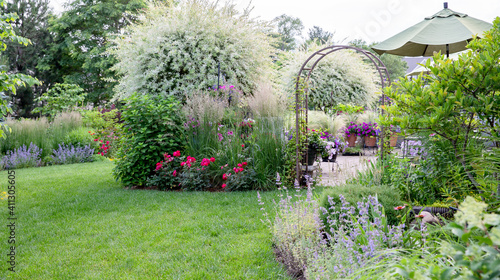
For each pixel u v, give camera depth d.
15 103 19.06
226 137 5.81
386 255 1.88
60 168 8.12
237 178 5.21
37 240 3.39
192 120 5.92
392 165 4.33
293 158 5.43
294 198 4.55
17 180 6.52
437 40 4.07
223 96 7.18
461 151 2.26
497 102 1.94
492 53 1.98
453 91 2.15
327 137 7.23
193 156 5.71
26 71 20.34
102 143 10.12
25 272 2.68
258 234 3.33
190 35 8.19
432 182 3.51
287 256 2.68
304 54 13.52
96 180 6.45
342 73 13.16
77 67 22.05
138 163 5.71
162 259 2.85
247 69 8.46
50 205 4.70
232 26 8.55
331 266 1.97
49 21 20.67
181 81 8.07
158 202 4.69
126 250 3.06
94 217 4.08
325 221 3.01
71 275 2.61
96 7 19.52
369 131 9.70
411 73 8.06
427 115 2.16
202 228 3.57
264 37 8.93
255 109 5.75
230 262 2.75
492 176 2.13
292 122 6.04
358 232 2.29
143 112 5.81
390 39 4.54
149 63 8.11
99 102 20.94
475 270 0.83
